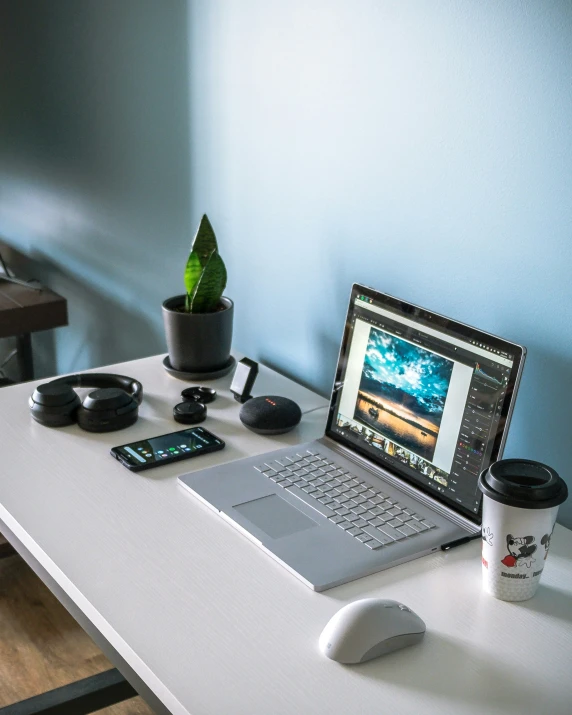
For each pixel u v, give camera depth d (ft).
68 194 8.99
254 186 6.27
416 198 4.99
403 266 5.20
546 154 4.21
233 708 3.10
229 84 6.25
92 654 6.90
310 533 4.16
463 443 4.29
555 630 3.59
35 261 10.11
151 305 8.00
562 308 4.30
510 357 4.04
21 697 6.39
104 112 7.95
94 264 8.82
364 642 3.31
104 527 4.20
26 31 8.97
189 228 7.13
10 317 8.68
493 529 3.66
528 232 4.39
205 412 5.37
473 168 4.61
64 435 5.14
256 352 6.70
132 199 7.86
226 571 3.89
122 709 6.39
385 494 4.55
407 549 4.06
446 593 3.80
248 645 3.42
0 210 10.69
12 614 7.36
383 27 4.94
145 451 4.91
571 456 4.42
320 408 5.68
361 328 4.93
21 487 4.53
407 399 4.61
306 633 3.51
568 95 4.06
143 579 3.81
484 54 4.41
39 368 10.74
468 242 4.74
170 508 4.39
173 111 6.95
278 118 5.89
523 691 3.23
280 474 4.72
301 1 5.46
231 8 6.03
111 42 7.55
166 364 6.12
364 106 5.19
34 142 9.43
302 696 3.16
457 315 4.91
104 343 9.05
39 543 4.05
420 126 4.86
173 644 3.41
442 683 3.25
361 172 5.33
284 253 6.14
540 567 3.71
